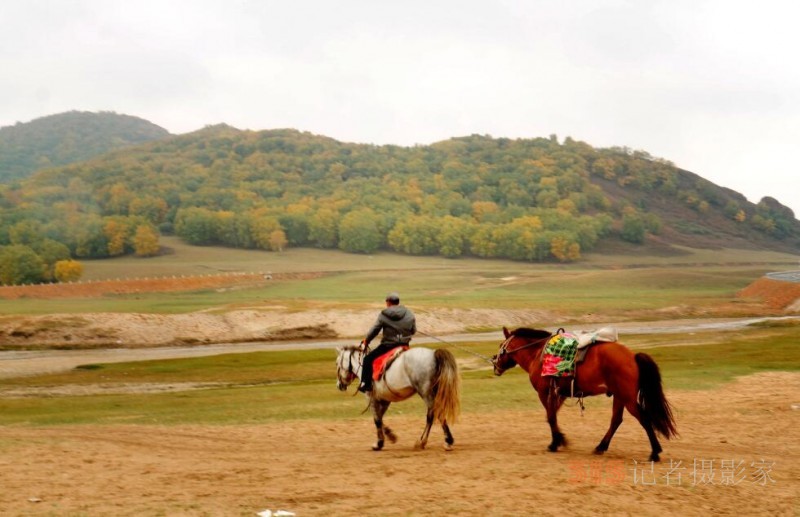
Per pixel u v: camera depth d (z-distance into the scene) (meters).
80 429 20.47
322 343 64.31
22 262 152.12
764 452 16.14
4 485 12.26
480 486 12.15
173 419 22.67
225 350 58.12
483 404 23.98
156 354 54.75
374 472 13.48
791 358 40.06
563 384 15.26
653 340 58.75
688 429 19.22
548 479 12.65
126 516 10.33
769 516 10.88
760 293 114.00
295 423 21.17
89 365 46.12
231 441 18.25
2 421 23.55
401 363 15.83
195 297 117.06
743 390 26.88
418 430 19.62
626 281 138.62
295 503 11.12
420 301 95.38
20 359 50.09
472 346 56.00
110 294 124.38
